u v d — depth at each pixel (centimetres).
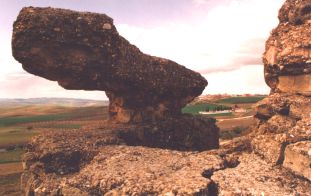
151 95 2923
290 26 2405
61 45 2419
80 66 2503
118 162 1897
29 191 2125
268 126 2180
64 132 2508
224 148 2234
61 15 2400
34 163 2277
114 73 2641
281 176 1688
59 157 2153
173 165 1809
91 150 2170
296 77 2247
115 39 2591
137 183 1606
